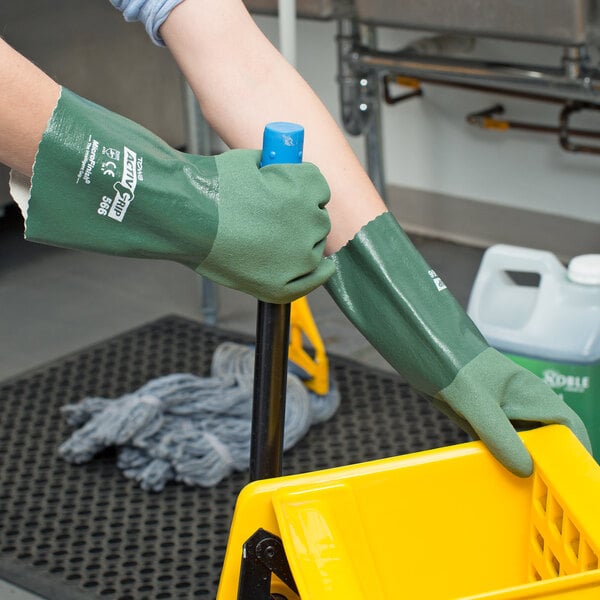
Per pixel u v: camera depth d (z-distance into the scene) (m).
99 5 3.15
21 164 0.91
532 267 1.78
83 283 2.96
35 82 0.89
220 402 2.08
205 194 0.94
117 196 0.91
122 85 3.29
